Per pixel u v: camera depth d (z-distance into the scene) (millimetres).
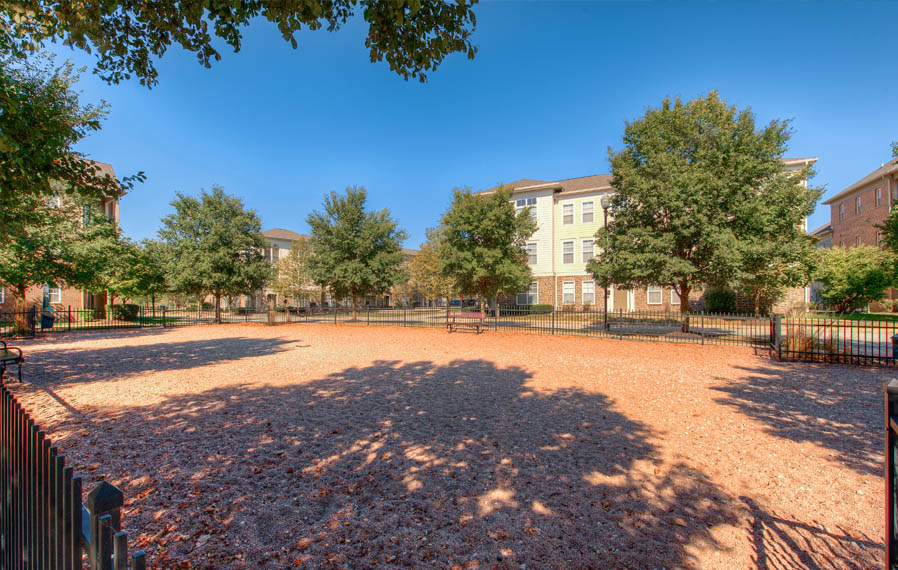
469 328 21312
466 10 3965
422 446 4973
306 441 5137
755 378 8711
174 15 4297
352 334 19125
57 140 5105
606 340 15680
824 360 10531
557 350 13141
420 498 3732
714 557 2893
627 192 16250
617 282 16922
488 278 23094
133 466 4379
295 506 3592
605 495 3771
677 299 27781
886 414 1831
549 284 32156
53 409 6508
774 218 15422
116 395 7406
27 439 2039
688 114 16438
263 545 3029
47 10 4270
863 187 32188
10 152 4445
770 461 4492
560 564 2814
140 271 26453
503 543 3059
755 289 21547
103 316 28266
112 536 1360
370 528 3258
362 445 5008
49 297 27359
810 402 6805
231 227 25922
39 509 1866
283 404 6824
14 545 2270
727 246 14117
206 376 9164
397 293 52781
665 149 16047
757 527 3266
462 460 4562
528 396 7320
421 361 11164
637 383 8305
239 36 4391
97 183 5828
